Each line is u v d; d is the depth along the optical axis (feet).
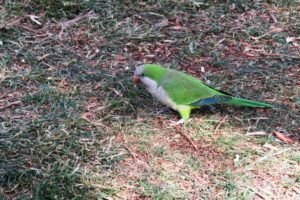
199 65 15.87
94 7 17.95
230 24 17.87
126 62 15.85
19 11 17.69
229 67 15.79
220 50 16.60
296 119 13.75
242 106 14.14
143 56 16.19
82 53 16.12
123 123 13.42
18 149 12.39
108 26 17.34
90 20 17.47
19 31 16.87
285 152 12.60
